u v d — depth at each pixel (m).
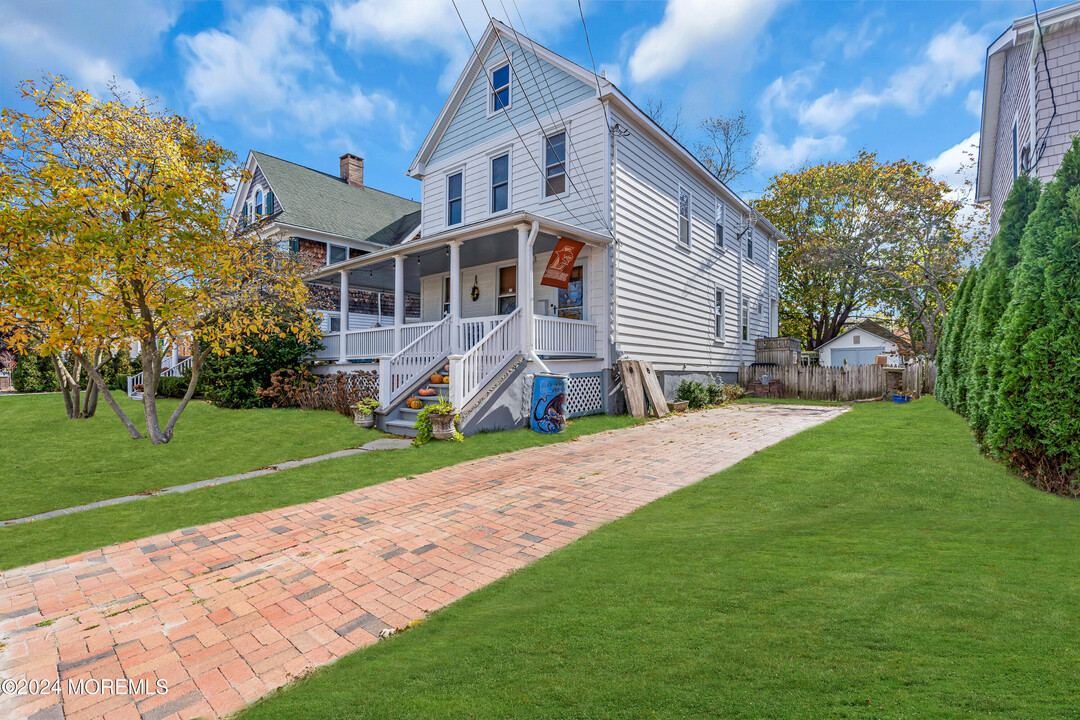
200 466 7.18
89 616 3.25
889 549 3.43
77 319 7.47
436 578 3.68
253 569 3.93
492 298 13.74
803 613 2.53
